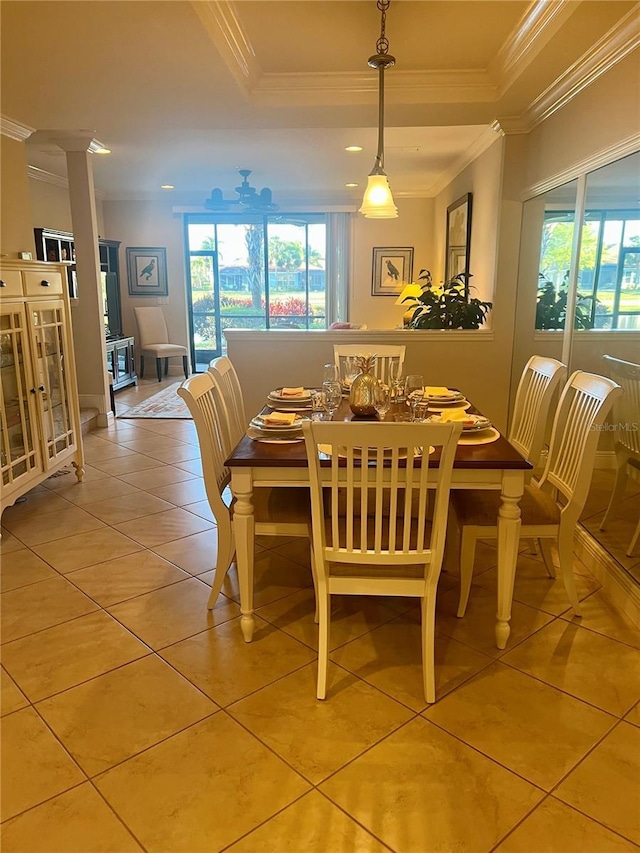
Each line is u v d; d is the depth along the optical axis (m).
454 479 2.13
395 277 8.56
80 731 1.86
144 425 5.86
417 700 1.99
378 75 3.40
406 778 1.67
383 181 3.16
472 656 2.22
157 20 2.41
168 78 3.05
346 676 2.11
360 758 1.74
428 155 6.00
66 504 3.76
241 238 8.86
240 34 2.84
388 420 2.59
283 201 8.41
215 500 2.43
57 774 1.69
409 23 2.77
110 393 6.06
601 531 2.79
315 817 1.55
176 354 8.51
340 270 8.62
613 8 2.37
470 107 3.65
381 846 1.47
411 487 1.89
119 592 2.70
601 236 2.98
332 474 1.90
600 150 2.90
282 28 2.83
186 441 5.27
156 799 1.61
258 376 4.57
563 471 2.48
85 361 5.71
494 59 3.22
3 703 1.98
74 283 6.64
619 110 2.72
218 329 9.15
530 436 2.91
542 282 3.89
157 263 8.83
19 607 2.57
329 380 2.76
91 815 1.56
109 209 8.70
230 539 2.47
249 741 1.81
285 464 2.12
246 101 3.44
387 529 2.12
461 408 2.87
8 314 3.28
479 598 2.64
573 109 3.27
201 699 2.00
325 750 1.77
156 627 2.42
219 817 1.55
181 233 8.75
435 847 1.46
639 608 2.37
